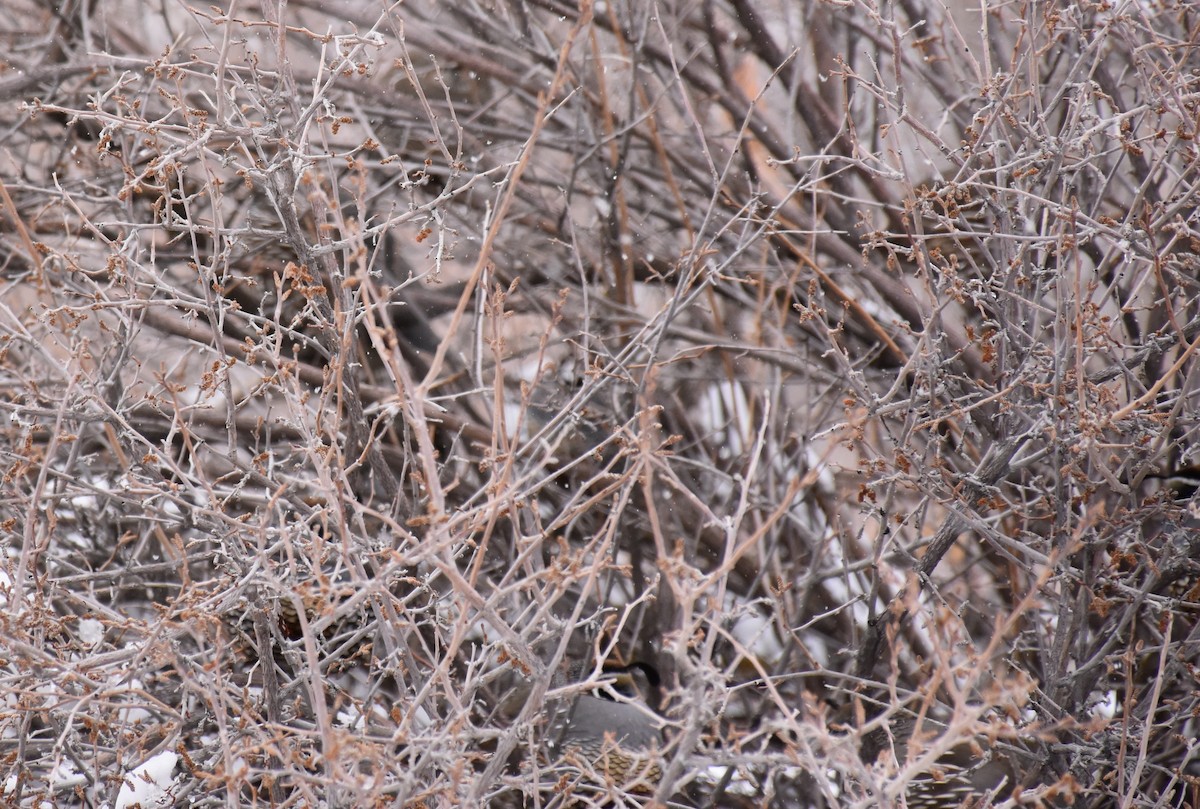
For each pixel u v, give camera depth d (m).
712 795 8.81
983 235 8.17
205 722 8.38
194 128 8.02
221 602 7.59
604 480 10.88
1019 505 8.94
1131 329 9.98
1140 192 7.98
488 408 9.75
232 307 7.71
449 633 8.65
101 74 13.03
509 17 14.57
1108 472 7.72
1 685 6.87
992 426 9.52
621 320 12.42
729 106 13.85
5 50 13.59
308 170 6.68
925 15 13.50
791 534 12.27
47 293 8.67
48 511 8.28
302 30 7.41
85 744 8.01
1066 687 8.47
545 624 7.22
